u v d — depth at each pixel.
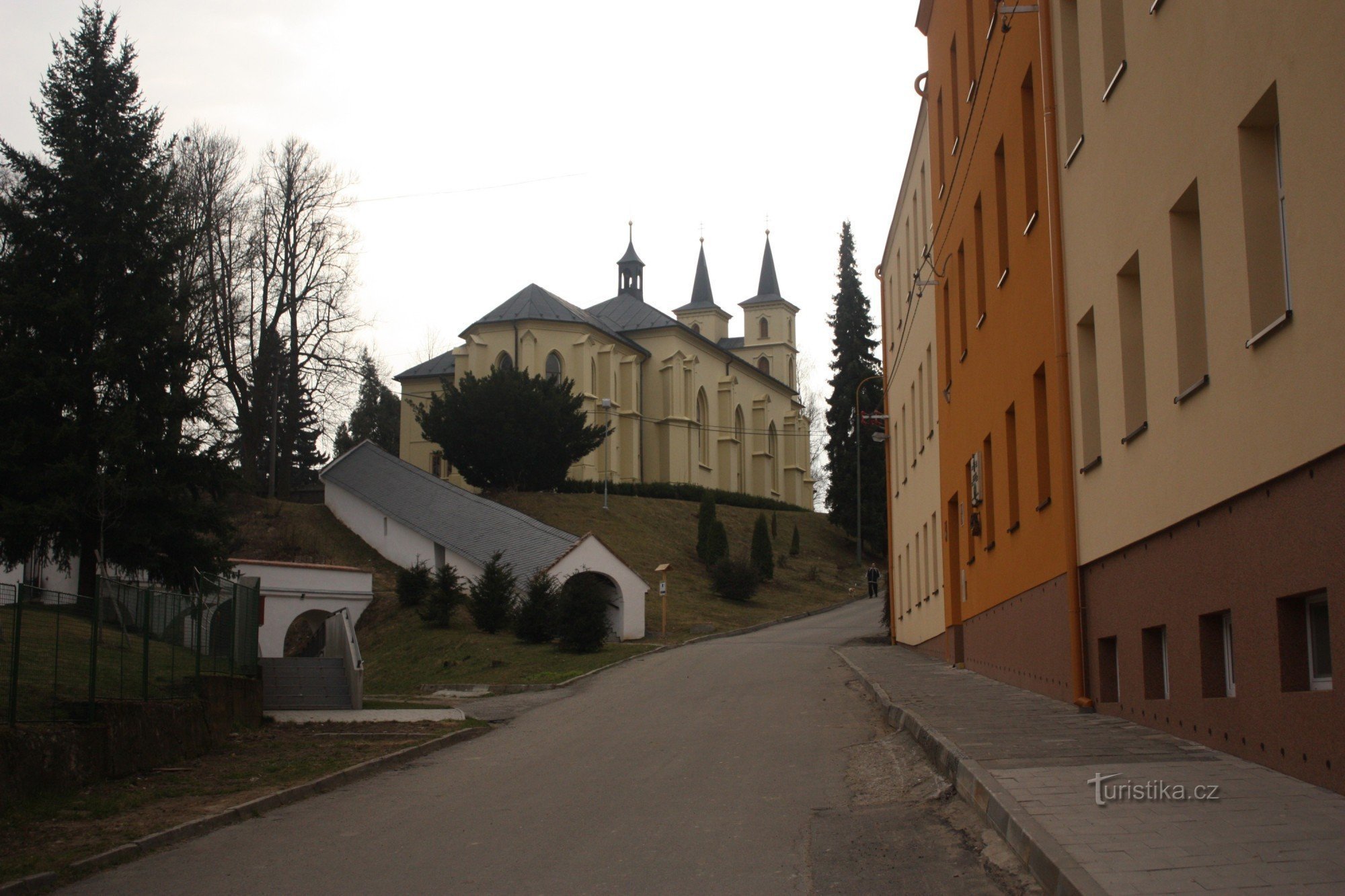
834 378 76.75
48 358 30.08
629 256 103.94
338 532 55.00
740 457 92.56
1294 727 8.03
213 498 34.03
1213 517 9.30
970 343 20.09
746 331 109.75
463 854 8.27
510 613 40.59
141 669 13.92
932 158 23.81
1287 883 5.64
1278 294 8.34
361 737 16.73
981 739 10.81
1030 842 6.72
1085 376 13.02
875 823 8.54
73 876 8.12
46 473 29.00
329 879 7.71
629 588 41.97
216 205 55.72
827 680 22.23
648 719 17.67
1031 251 15.05
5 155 31.84
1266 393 8.17
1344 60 6.80
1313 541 7.62
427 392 82.00
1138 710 11.39
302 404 61.47
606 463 75.50
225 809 10.46
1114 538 11.91
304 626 45.56
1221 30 8.65
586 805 10.09
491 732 17.83
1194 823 6.89
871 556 77.31
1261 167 8.38
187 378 33.03
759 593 58.22
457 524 49.34
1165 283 10.08
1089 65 12.27
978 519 19.72
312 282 60.81
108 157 32.53
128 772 12.63
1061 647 14.07
